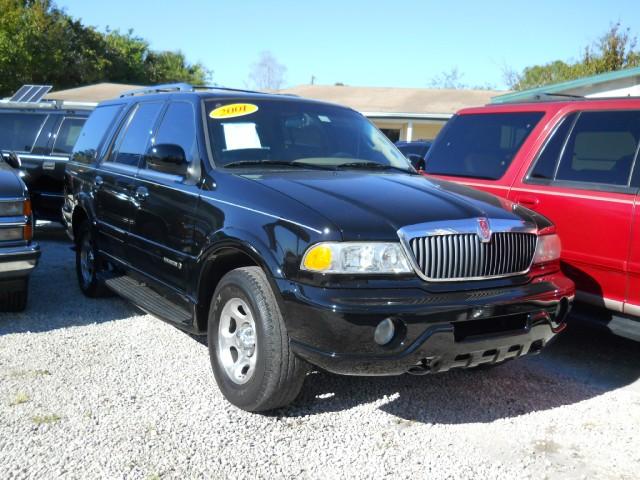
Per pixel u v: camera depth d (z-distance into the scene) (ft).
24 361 15.61
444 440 12.39
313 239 11.51
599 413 13.83
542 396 14.67
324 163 15.58
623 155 15.83
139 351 16.60
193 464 11.12
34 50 118.01
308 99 18.06
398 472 11.15
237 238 12.74
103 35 149.89
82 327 18.49
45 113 33.09
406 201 12.76
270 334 12.11
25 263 18.20
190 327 14.74
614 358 17.42
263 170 14.71
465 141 20.24
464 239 12.12
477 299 11.82
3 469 10.71
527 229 13.06
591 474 11.33
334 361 11.23
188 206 14.65
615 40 91.04
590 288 16.08
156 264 16.19
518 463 11.62
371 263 11.40
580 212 16.12
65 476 10.58
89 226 20.58
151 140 17.66
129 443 11.73
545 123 17.81
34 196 32.63
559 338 19.06
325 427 12.72
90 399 13.53
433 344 11.40
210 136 15.28
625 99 16.42
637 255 14.97
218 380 13.66
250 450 11.68
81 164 21.83
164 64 172.45
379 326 11.14
